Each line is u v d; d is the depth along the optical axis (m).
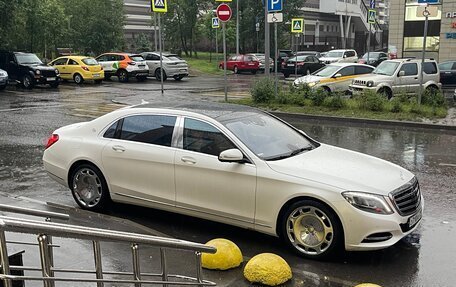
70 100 20.80
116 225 6.08
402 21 38.56
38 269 3.03
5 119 15.62
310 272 5.07
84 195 6.99
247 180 5.61
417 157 10.73
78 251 5.14
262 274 4.72
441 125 14.05
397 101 16.52
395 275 5.01
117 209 7.08
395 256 5.48
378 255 5.51
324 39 72.31
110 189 6.70
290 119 16.36
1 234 2.49
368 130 14.30
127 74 29.94
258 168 5.57
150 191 6.36
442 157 10.70
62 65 29.30
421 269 5.16
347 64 20.58
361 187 5.20
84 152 6.86
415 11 37.97
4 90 25.02
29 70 25.59
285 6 49.34
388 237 5.16
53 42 35.50
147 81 31.08
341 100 17.23
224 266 5.06
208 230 6.32
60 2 38.53
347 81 20.31
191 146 6.09
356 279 4.91
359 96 17.42
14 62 26.20
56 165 7.14
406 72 19.14
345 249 5.21
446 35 36.66
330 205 5.16
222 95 22.25
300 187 5.32
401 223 5.23
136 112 6.66
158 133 6.39
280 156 5.85
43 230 2.62
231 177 5.70
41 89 25.77
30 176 9.02
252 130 6.15
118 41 41.09
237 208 5.73
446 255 5.52
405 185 5.50
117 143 6.63
